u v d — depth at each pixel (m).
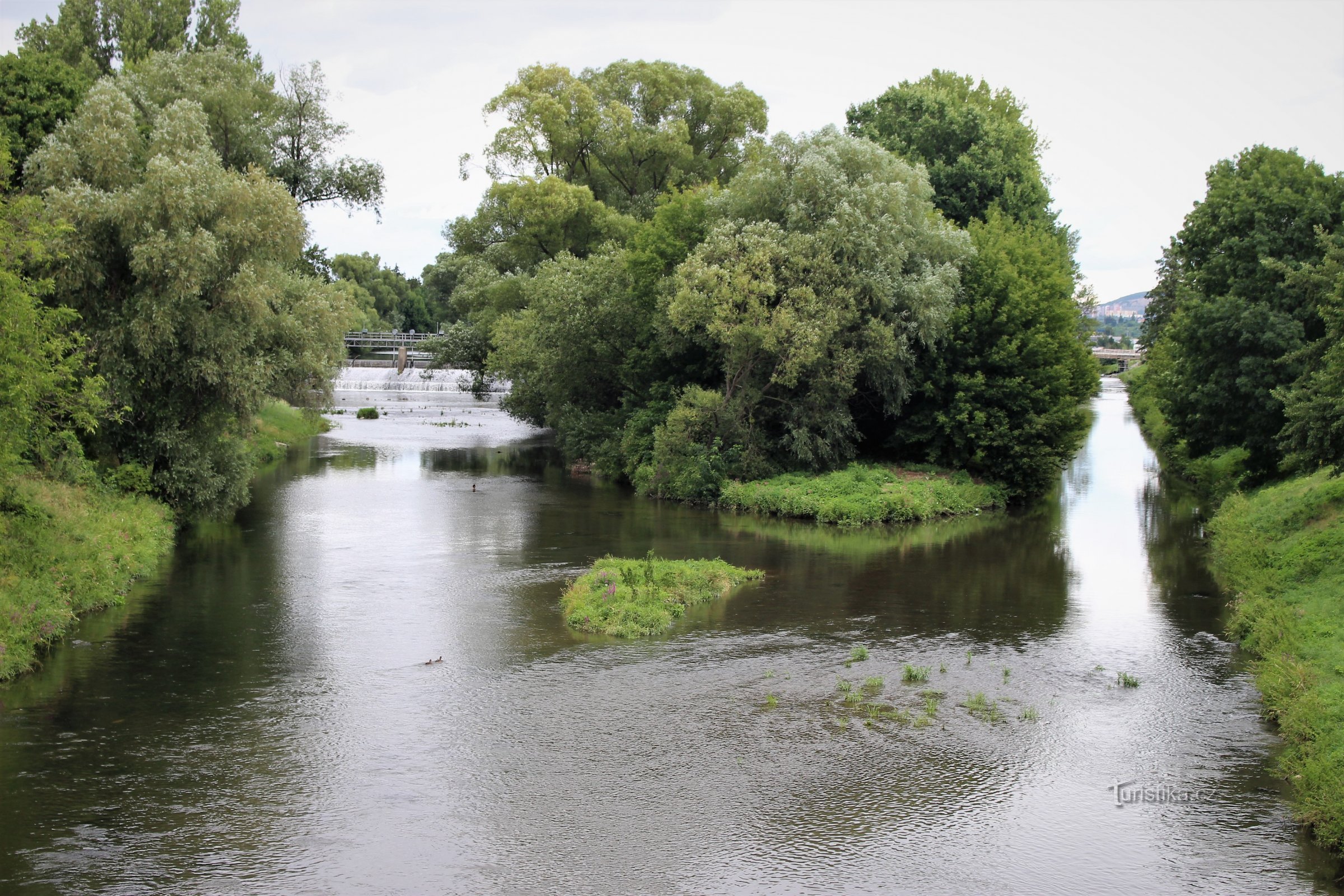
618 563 24.56
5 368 18.09
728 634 19.89
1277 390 24.64
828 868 10.90
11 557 20.02
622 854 11.12
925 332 36.91
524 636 19.47
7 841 11.22
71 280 25.31
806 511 34.81
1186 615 21.53
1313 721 13.86
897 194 37.91
